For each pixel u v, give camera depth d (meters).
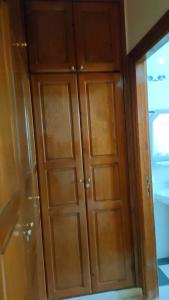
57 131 2.01
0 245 0.66
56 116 2.00
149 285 2.07
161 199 2.55
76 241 2.07
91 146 2.06
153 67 2.70
